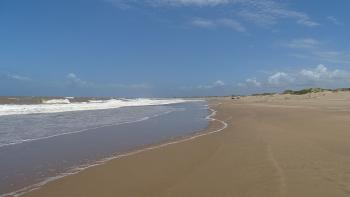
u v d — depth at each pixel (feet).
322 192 25.30
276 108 133.28
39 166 38.37
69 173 35.14
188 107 192.24
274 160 36.24
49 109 131.54
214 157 40.65
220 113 124.88
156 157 42.29
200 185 29.35
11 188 30.32
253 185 28.14
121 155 44.11
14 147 49.80
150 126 79.46
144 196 27.35
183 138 59.16
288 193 25.44
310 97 248.52
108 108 165.78
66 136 61.31
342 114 91.15
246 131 63.93
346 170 31.07
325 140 48.67
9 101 188.24
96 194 28.22
